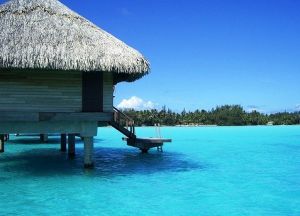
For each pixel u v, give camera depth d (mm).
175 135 43125
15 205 10102
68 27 14219
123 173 14867
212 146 28188
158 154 22188
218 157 20812
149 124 74375
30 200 10609
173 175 14562
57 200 10617
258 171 15805
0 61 12492
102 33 14898
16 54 12695
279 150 25219
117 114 19250
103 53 13617
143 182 13117
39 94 13727
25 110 13602
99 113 14102
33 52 12859
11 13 14250
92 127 14352
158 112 76750
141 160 19125
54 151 22547
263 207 10117
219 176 14477
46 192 11539
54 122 13922
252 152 23656
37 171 15141
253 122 81250
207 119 80500
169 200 10719
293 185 12883
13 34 13406
